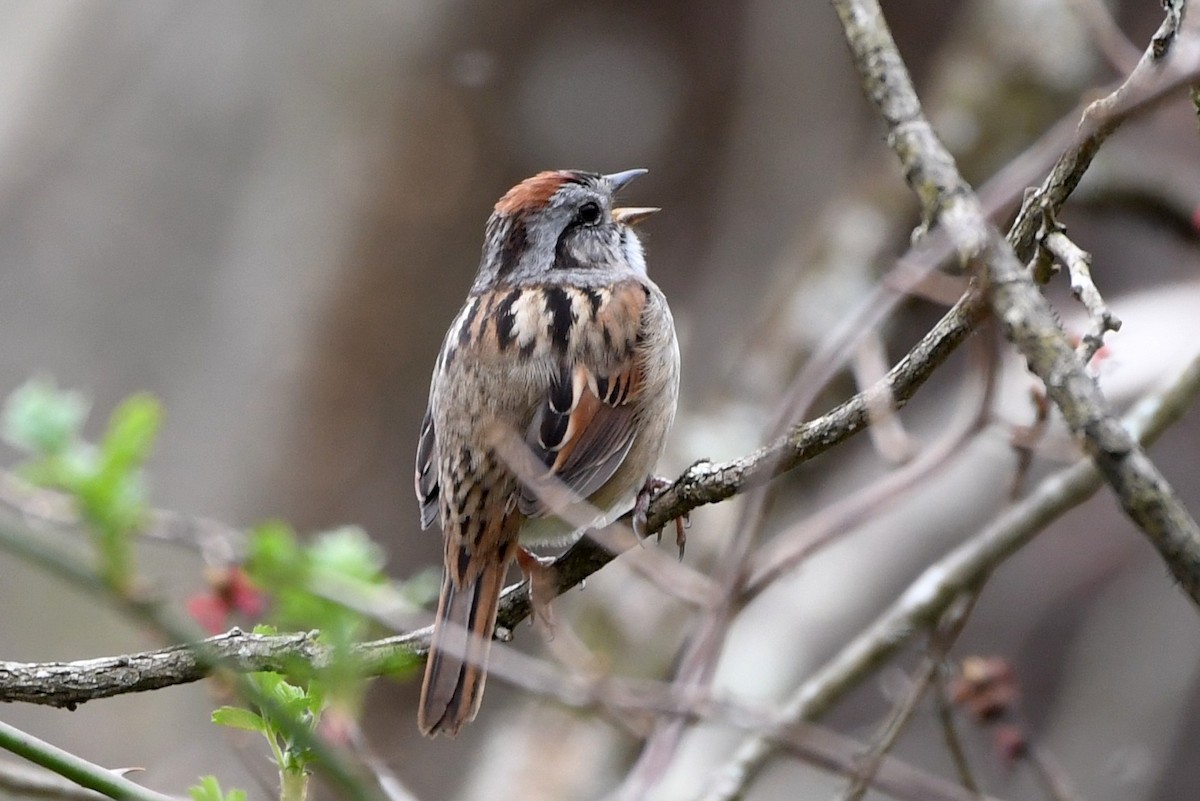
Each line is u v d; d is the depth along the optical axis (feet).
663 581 19.72
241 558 18.98
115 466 15.83
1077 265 15.75
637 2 51.42
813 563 40.27
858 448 41.83
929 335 17.49
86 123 44.34
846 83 51.96
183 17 44.55
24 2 44.21
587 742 37.50
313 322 46.16
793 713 27.94
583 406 24.31
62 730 41.19
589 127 50.49
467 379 24.48
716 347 51.16
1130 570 48.70
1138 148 39.55
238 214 45.34
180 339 45.21
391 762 20.13
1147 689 41.70
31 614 41.70
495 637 22.18
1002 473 40.45
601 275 27.07
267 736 16.80
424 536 47.96
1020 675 49.70
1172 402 26.96
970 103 41.37
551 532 24.66
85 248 44.29
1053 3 41.47
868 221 42.01
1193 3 15.62
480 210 47.44
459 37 46.57
